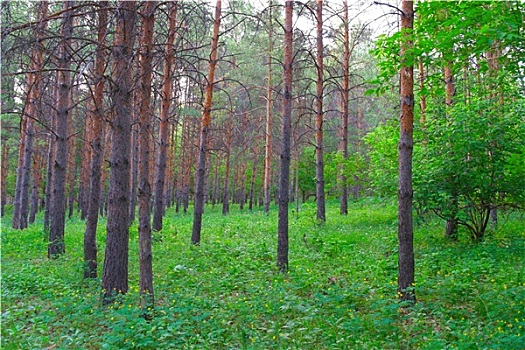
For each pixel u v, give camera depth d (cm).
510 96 1111
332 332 614
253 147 3684
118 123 786
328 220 1867
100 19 830
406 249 746
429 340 565
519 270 822
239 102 2586
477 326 604
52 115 1709
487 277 800
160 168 1644
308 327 640
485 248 1018
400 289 745
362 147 3700
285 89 1041
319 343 590
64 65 998
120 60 748
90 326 670
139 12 730
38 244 1398
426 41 627
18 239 1566
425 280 809
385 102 2612
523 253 979
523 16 582
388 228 1484
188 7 768
